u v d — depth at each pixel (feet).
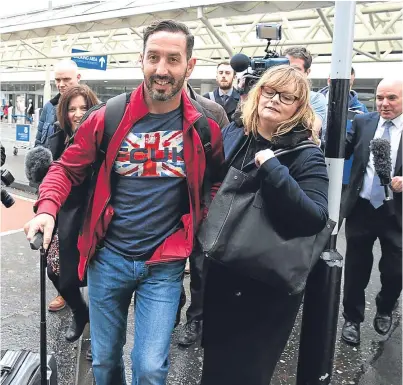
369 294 14.35
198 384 9.47
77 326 10.44
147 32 6.09
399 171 9.98
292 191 5.85
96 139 6.38
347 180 11.89
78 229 7.79
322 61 34.55
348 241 11.00
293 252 6.06
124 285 6.57
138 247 6.44
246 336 6.70
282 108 6.29
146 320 6.40
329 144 7.28
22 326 11.51
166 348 6.37
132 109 6.21
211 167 6.85
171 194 6.45
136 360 6.30
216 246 6.00
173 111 6.32
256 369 6.71
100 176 6.41
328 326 7.33
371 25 27.17
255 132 6.66
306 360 7.54
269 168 5.90
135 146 6.29
